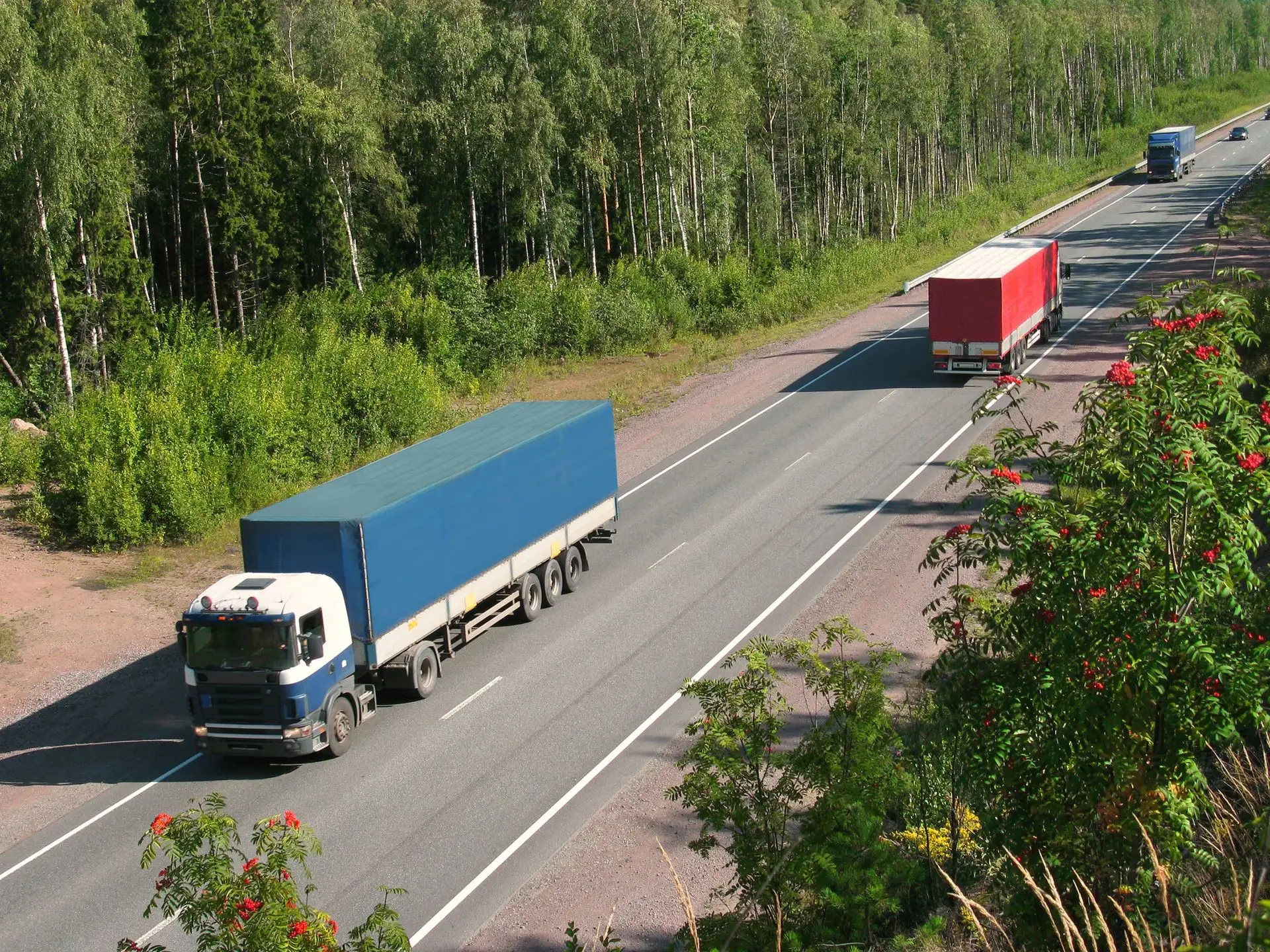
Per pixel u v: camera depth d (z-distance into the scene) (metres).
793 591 20.86
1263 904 5.18
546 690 17.64
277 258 53.28
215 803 8.45
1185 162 87.12
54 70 40.22
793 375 39.03
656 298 51.31
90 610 22.67
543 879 12.73
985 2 119.25
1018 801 8.24
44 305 42.50
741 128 68.44
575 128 60.16
